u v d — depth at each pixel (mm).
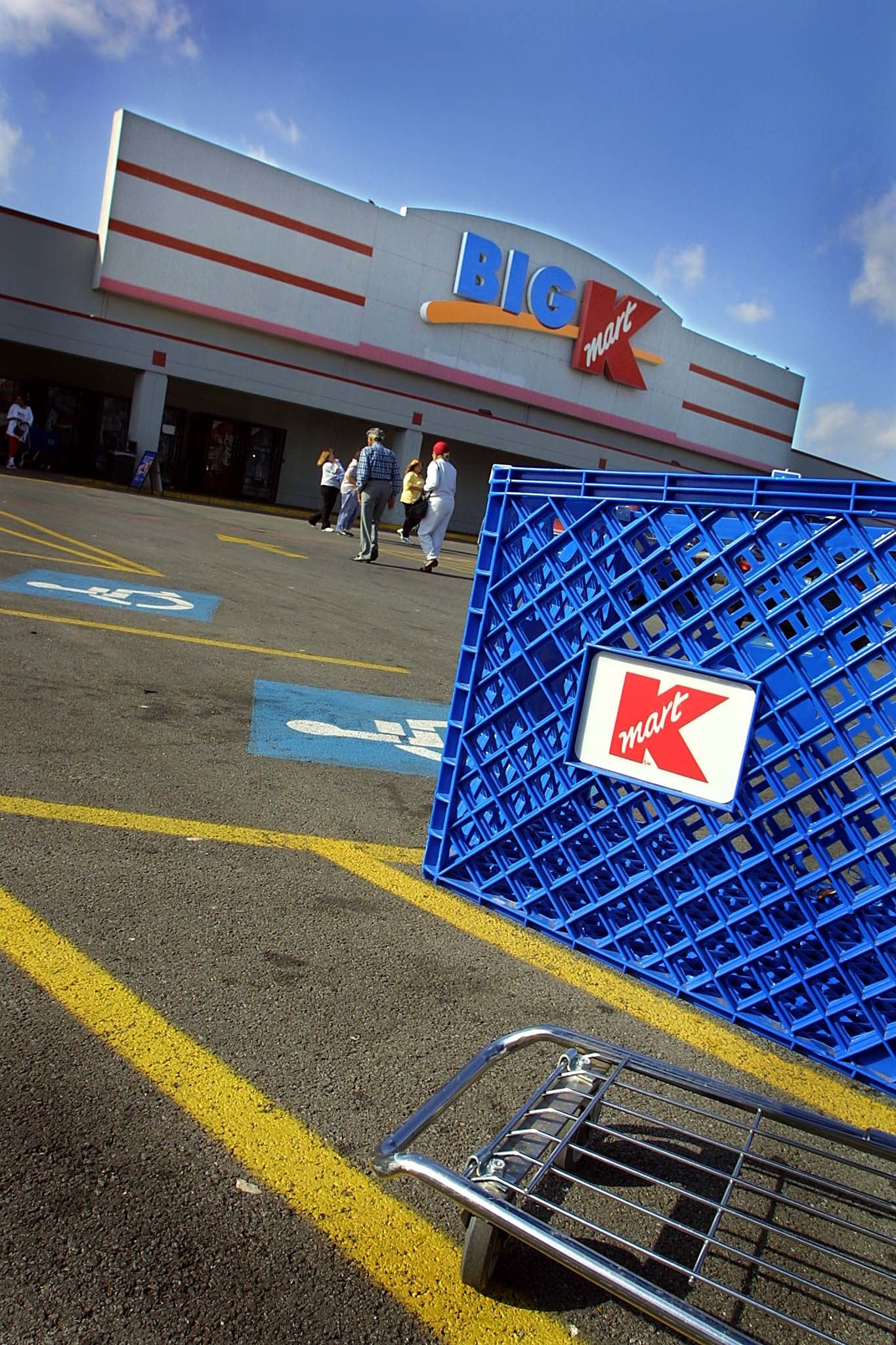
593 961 3488
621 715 3094
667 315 38312
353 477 21656
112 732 5141
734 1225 2273
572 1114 2355
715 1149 2541
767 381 42062
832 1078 2986
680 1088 2473
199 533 16188
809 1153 2592
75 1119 2285
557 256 35094
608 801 3156
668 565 3066
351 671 7613
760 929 2938
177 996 2854
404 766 5445
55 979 2844
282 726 5758
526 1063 2814
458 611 12016
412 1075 2652
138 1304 1825
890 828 2617
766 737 2859
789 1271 1971
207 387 32594
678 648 3061
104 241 27016
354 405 32125
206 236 28500
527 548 3416
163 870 3650
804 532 2701
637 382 37719
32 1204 2014
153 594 9227
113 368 31516
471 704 3592
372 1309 1902
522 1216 1889
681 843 2994
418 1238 2102
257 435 33156
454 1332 1883
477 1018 2994
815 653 2834
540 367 35625
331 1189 2197
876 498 2553
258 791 4652
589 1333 1930
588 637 3195
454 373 33719
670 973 3104
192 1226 2027
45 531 12578
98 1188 2088
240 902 3500
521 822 3434
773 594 2785
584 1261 1815
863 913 2707
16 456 26484
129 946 3088
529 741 3422
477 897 3635
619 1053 2447
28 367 30234
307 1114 2432
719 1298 2059
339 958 3219
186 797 4418
